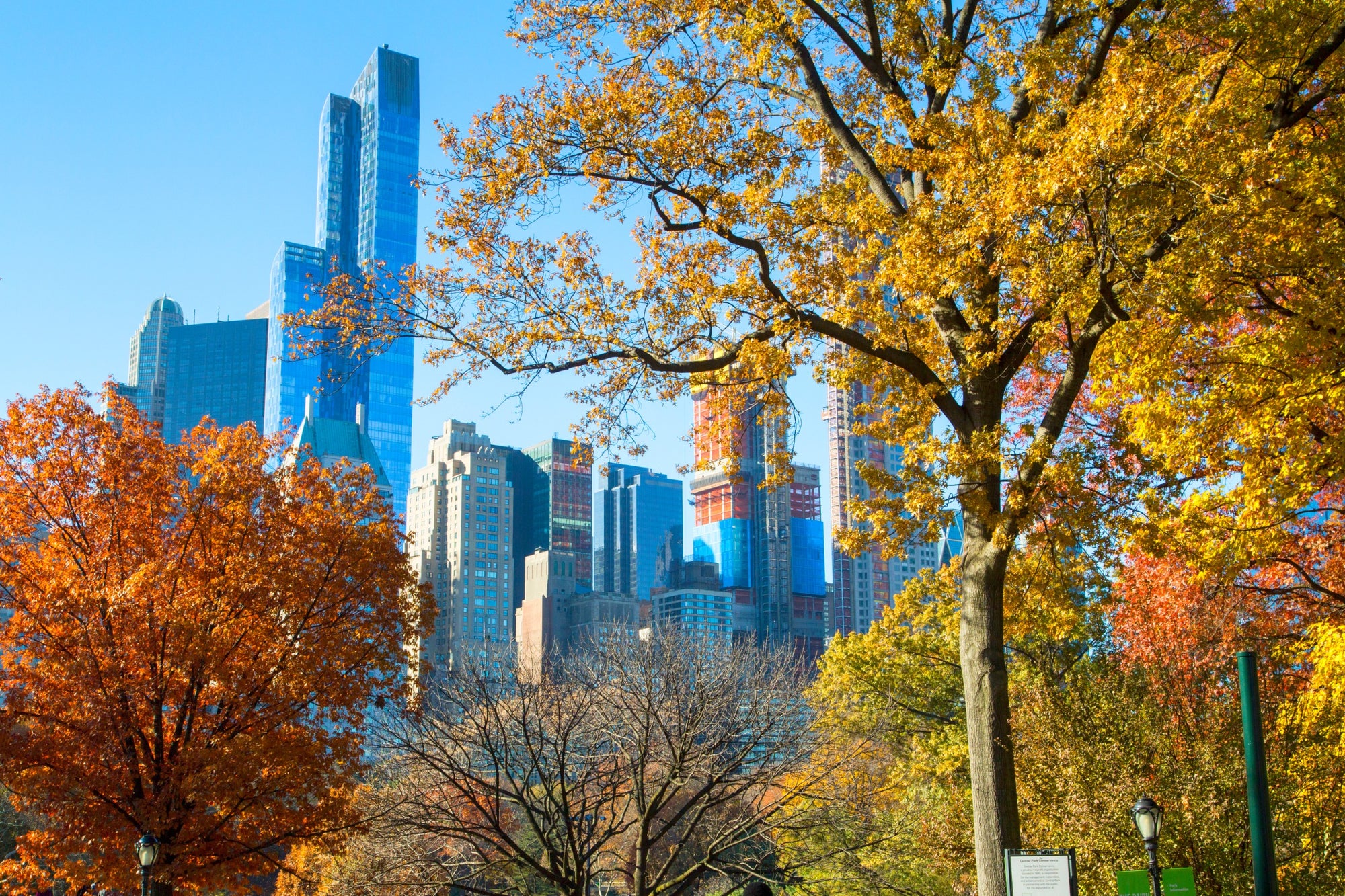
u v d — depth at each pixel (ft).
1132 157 37.17
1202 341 49.55
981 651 44.88
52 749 77.61
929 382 48.32
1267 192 39.04
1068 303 39.93
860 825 69.26
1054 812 59.26
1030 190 38.40
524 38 51.70
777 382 53.16
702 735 70.08
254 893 91.35
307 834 79.46
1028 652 85.76
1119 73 38.86
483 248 48.44
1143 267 41.55
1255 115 39.45
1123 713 60.59
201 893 88.94
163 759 81.15
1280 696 64.80
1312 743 56.13
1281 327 44.09
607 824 76.64
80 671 75.66
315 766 79.25
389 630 87.76
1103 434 50.55
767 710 70.79
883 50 51.03
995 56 45.57
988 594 45.32
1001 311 45.83
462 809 74.02
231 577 83.46
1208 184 36.99
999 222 39.91
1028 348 47.26
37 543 85.81
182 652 77.10
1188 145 36.83
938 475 45.03
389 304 49.08
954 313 49.39
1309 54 42.45
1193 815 54.44
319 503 91.66
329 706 84.53
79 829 76.43
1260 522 49.03
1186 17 42.80
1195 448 45.91
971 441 43.91
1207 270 38.83
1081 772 57.67
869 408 52.21
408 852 65.41
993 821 43.21
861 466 47.91
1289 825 55.42
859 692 108.88
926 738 112.27
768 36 47.60
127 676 77.51
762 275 47.29
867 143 53.26
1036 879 36.40
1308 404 46.11
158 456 86.48
